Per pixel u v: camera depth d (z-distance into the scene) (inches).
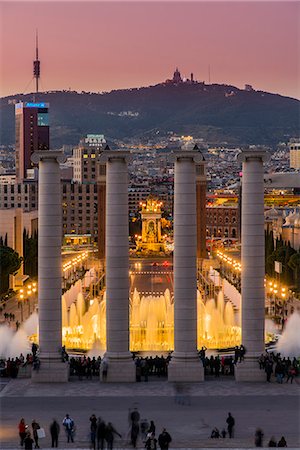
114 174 5118.1
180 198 5113.2
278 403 4667.8
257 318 5196.9
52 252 5182.1
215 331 6860.2
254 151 5187.0
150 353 6023.6
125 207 5137.8
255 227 5187.0
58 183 5206.7
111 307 5157.5
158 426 4247.0
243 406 4611.2
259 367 5162.4
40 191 5196.9
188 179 5103.3
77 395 4864.7
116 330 5157.5
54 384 5147.6
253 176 5191.9
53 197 5187.0
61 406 4635.8
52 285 5196.9
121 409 4562.0
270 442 3870.6
